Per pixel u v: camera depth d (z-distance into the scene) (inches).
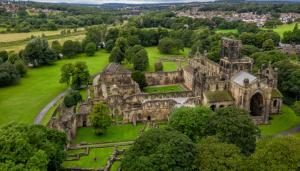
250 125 3914.9
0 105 6619.1
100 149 4739.2
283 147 3102.9
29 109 6382.9
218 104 5890.8
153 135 3508.9
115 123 5689.0
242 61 6550.2
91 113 5354.3
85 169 4055.1
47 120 5753.0
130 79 7726.4
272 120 5826.8
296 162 2989.7
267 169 2970.0
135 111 5743.1
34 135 3496.6
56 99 7081.7
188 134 4222.4
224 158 3154.5
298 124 5644.7
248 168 3085.6
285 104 6712.6
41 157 3171.8
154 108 5816.9
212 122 4055.1
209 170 3078.2
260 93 5629.9
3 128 3646.7
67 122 4874.5
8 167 2967.5
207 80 6127.0
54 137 3897.6
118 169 4023.1
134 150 3444.9
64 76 7864.2
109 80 7618.1
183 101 5984.3
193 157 3260.3
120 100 6092.5
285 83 6796.3
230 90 6156.5
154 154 3225.9
